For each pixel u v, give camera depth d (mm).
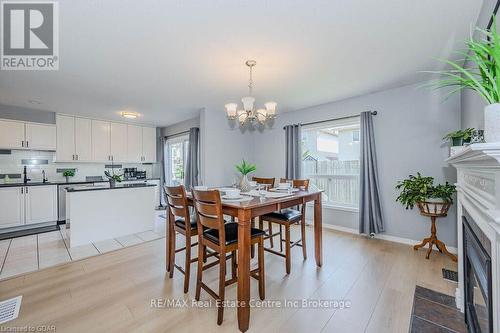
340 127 3988
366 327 1605
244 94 3486
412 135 3098
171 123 5766
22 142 4133
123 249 3115
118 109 4352
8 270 2477
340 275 2332
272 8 1614
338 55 2289
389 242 3268
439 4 1581
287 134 4438
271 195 2242
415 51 2211
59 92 3342
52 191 4297
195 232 2125
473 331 1329
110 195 3582
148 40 2008
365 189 3391
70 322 1662
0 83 2961
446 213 2654
